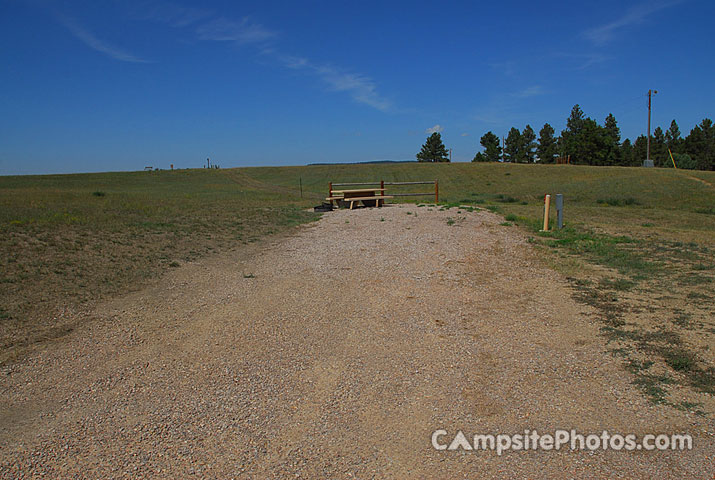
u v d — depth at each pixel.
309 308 6.65
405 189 46.97
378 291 7.45
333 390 4.42
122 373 4.77
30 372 4.74
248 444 3.62
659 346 5.10
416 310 6.55
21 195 26.84
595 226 14.30
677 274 8.18
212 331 5.82
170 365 4.95
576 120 96.50
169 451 3.55
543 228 12.96
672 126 93.00
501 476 3.20
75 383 4.57
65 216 14.30
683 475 3.15
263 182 58.72
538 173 58.06
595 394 4.22
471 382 4.52
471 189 45.59
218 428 3.83
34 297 6.75
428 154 108.75
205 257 9.80
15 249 9.23
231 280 8.10
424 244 10.80
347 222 14.36
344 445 3.59
